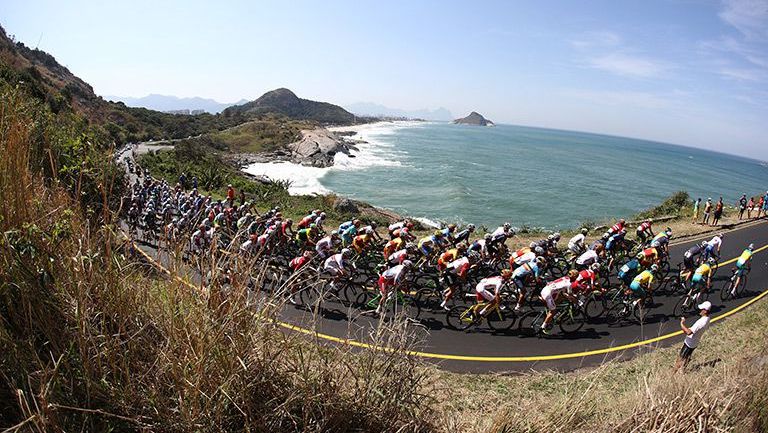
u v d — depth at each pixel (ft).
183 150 171.42
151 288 11.48
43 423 7.97
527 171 261.44
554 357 33.60
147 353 10.67
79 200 12.18
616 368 31.53
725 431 14.44
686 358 30.17
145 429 9.40
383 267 44.06
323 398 11.66
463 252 46.14
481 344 34.99
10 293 9.84
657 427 15.29
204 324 10.31
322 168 225.76
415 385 13.47
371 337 14.23
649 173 332.39
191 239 13.05
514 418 15.30
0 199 10.34
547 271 52.34
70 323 10.11
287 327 13.92
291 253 50.21
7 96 13.78
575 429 15.49
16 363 9.30
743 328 39.73
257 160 234.58
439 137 570.87
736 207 111.96
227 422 10.33
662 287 49.93
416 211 138.72
